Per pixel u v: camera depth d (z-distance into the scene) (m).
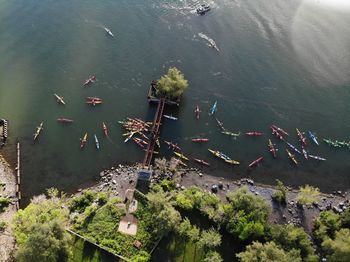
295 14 142.25
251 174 101.38
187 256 84.25
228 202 94.19
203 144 106.50
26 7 144.00
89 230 86.88
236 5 146.50
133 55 128.00
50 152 104.56
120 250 84.12
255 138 108.69
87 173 100.81
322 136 110.12
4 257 84.56
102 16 141.00
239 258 84.62
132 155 103.75
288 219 92.31
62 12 142.25
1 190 96.38
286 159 104.75
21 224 84.12
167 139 106.88
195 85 119.88
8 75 121.88
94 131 108.56
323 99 118.81
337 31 136.38
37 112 112.69
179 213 86.88
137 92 117.69
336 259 79.88
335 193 98.69
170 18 141.38
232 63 127.00
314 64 127.56
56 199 93.75
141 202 91.12
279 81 122.62
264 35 135.88
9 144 106.00
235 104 116.00
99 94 117.12
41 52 128.50
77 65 124.62
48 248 76.75
